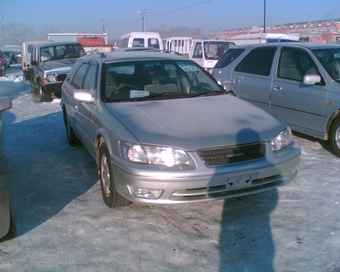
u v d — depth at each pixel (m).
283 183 3.82
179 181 3.37
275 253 3.24
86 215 3.98
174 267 3.09
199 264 3.12
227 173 3.44
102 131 4.00
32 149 6.49
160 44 19.47
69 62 12.65
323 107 5.65
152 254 3.26
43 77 11.66
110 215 3.96
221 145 3.47
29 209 4.17
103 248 3.37
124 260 3.19
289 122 6.33
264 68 6.88
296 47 6.39
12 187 4.81
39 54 13.16
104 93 4.54
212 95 4.82
